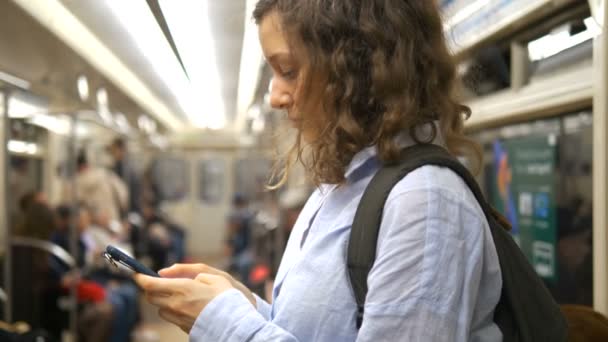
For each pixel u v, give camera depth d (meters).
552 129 2.17
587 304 1.95
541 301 0.93
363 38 0.90
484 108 2.45
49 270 3.92
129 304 5.51
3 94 3.03
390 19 0.90
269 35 0.95
